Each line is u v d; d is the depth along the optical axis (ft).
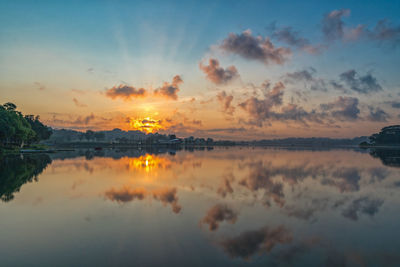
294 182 59.82
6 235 26.03
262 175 71.87
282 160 131.23
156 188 51.55
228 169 86.94
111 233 26.50
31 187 52.65
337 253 21.84
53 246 23.22
